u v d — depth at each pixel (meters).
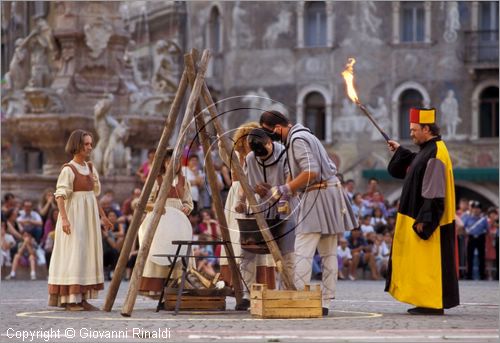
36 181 39.19
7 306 19.67
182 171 19.17
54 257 18.39
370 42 67.81
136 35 67.44
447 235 17.61
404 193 17.73
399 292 17.61
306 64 68.69
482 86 66.62
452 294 17.52
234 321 15.86
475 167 66.44
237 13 69.62
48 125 40.28
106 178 38.31
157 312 17.78
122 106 42.06
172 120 17.59
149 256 18.89
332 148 68.19
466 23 66.62
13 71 44.25
